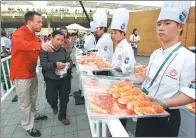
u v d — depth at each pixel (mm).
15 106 3176
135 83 1317
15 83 2170
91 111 918
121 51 1797
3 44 4043
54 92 2656
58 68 2416
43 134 2320
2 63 3557
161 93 993
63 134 2297
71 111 2961
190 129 1187
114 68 1885
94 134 1301
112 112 906
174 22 884
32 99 2539
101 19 2809
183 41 1627
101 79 1421
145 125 1037
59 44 2416
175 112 1001
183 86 895
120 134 782
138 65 1910
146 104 945
